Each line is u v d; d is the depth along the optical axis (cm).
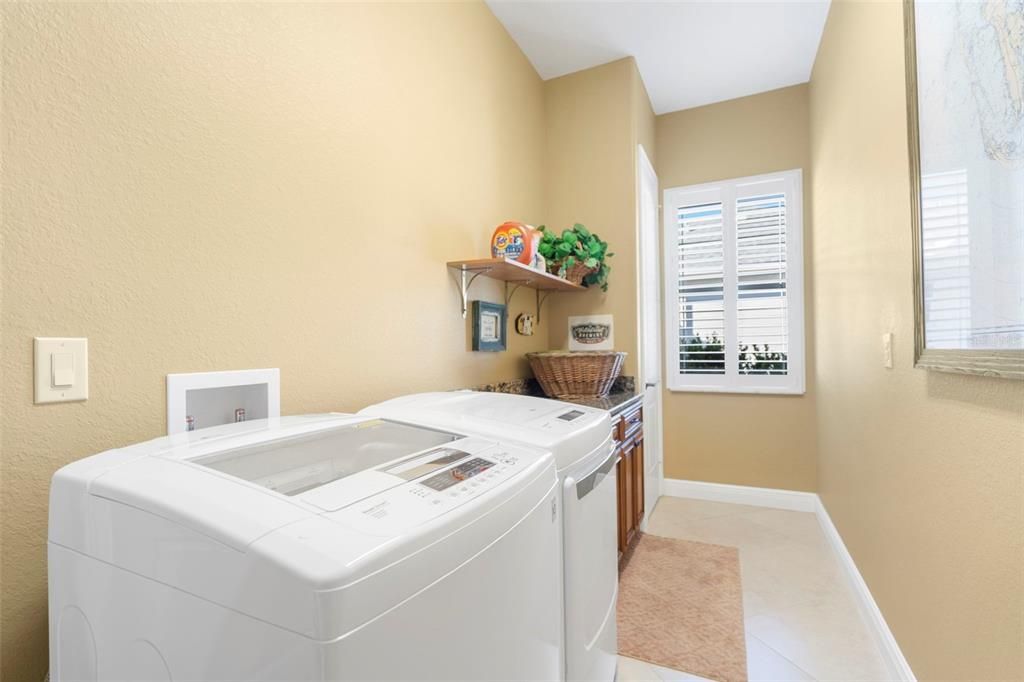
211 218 104
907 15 135
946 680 120
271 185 118
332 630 47
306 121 129
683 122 351
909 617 146
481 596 69
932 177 122
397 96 164
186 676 56
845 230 222
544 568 91
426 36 182
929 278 126
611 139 285
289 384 122
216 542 53
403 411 126
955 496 115
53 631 70
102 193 86
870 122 179
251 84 114
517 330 249
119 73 88
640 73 301
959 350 109
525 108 273
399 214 164
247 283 112
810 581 223
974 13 98
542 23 249
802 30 262
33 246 77
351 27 145
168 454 75
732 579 225
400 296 164
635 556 249
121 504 62
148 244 93
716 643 179
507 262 186
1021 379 86
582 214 291
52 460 79
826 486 283
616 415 214
